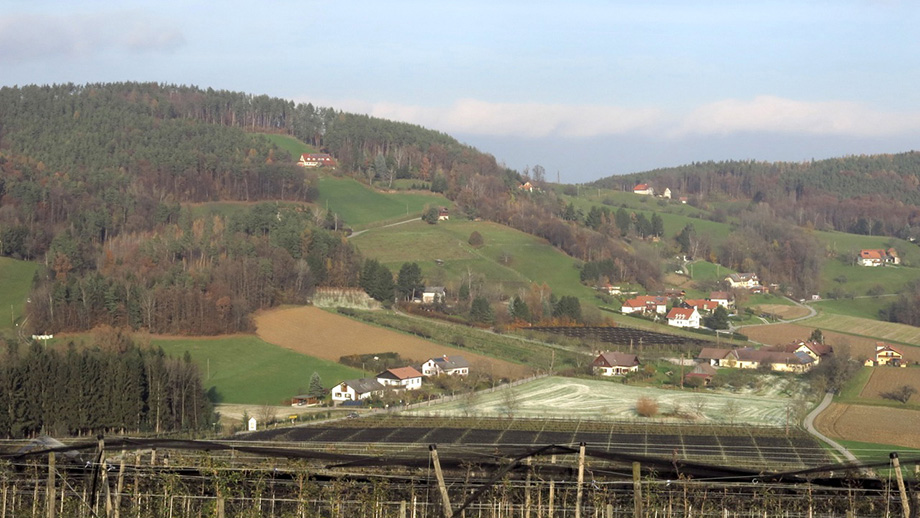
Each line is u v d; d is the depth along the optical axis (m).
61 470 41.69
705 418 94.31
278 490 42.22
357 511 42.31
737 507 42.53
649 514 40.34
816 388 113.56
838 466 29.23
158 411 87.00
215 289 132.38
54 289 124.12
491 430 84.75
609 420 91.75
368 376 117.38
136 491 38.66
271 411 96.50
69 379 85.50
